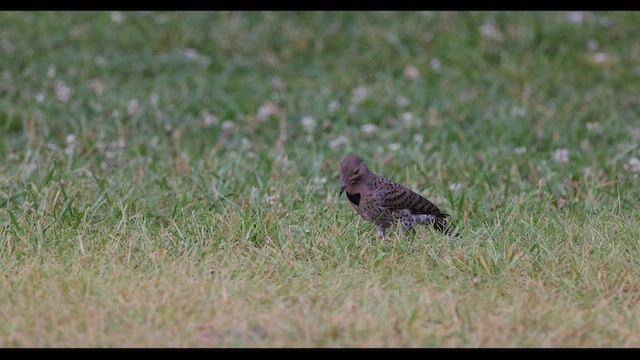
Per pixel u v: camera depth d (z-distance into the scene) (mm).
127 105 19750
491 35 23531
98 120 19203
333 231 12852
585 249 12375
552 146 18359
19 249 12234
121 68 22156
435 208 13547
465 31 23922
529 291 11305
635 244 12836
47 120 19000
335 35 23781
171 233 13070
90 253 12148
